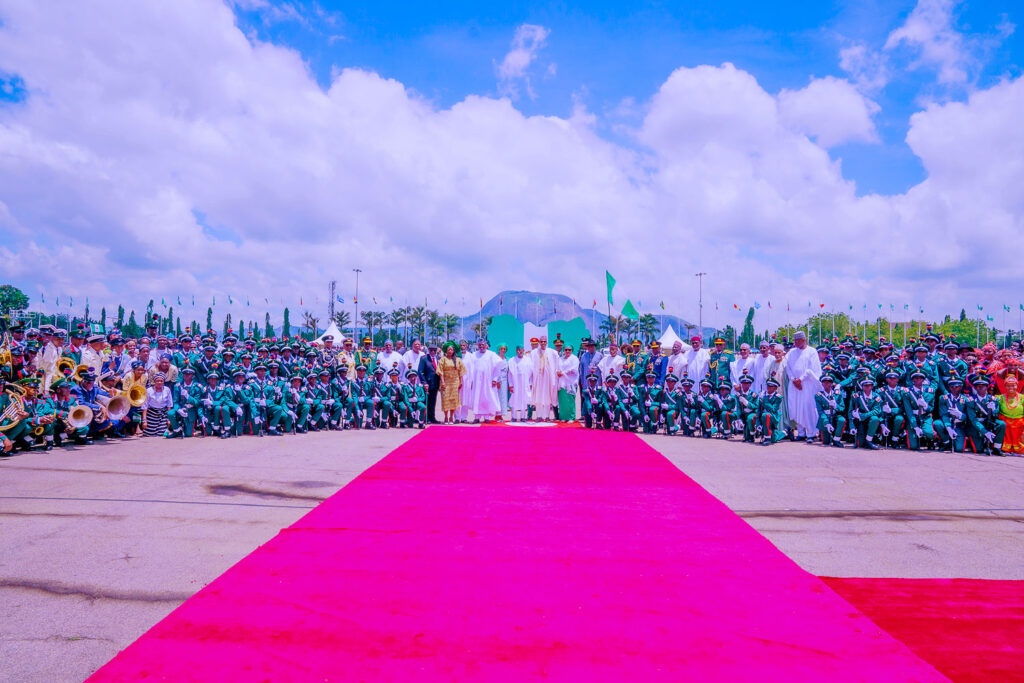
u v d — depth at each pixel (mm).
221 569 4613
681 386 12422
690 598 4148
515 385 14656
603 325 58469
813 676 3164
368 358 14430
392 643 3480
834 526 5828
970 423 10211
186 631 3619
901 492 7211
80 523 5711
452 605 4004
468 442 10883
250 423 11695
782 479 7922
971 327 60312
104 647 3436
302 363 13484
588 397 13180
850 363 11570
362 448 10102
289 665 3230
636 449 10273
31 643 3477
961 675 3180
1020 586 4398
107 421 10820
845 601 4113
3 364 9164
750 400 11617
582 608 3975
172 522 5773
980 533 5629
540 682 3080
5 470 8023
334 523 5805
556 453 9789
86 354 10891
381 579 4434
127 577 4445
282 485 7305
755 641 3541
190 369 11547
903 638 3586
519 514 6168
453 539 5367
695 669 3219
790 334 57312
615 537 5465
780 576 4555
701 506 6520
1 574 4484
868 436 10688
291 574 4516
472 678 3105
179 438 11234
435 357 14367
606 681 3094
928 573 4637
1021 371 10633
